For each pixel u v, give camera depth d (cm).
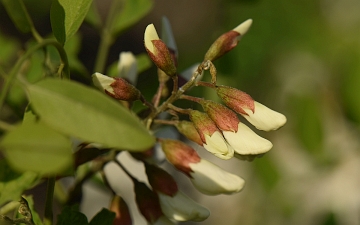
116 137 26
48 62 35
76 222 31
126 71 36
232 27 45
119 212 34
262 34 48
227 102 32
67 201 36
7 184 29
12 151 26
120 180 43
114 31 39
